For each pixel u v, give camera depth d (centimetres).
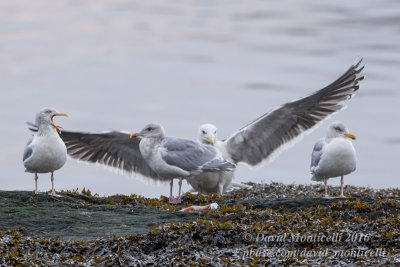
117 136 1689
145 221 1305
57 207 1400
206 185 1722
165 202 1616
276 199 1519
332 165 1596
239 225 1234
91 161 1741
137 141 1702
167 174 1595
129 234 1188
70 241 1151
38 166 1481
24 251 1097
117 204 1537
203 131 1720
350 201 1444
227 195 1725
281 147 1712
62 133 1681
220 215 1331
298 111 1653
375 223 1255
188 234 1180
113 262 1052
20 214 1318
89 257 1089
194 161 1572
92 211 1391
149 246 1156
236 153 1747
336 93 1639
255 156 1745
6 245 1107
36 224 1271
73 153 1714
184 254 1107
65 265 1033
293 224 1265
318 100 1636
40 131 1480
